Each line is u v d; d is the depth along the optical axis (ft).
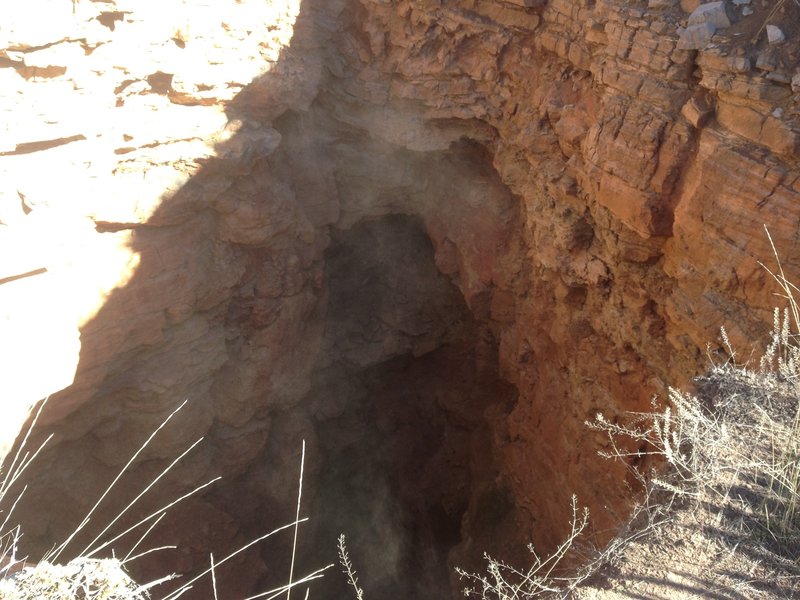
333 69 40.47
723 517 10.93
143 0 32.32
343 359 48.75
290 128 41.37
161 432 38.47
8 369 30.25
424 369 50.98
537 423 39.73
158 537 40.37
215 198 36.86
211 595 41.98
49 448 35.17
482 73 36.73
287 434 45.80
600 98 30.07
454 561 45.55
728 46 24.16
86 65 31.40
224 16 34.88
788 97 22.91
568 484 36.55
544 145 34.30
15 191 30.53
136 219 34.30
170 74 34.19
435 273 47.26
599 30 29.17
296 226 41.14
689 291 26.45
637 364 31.09
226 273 38.78
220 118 36.11
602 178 28.71
